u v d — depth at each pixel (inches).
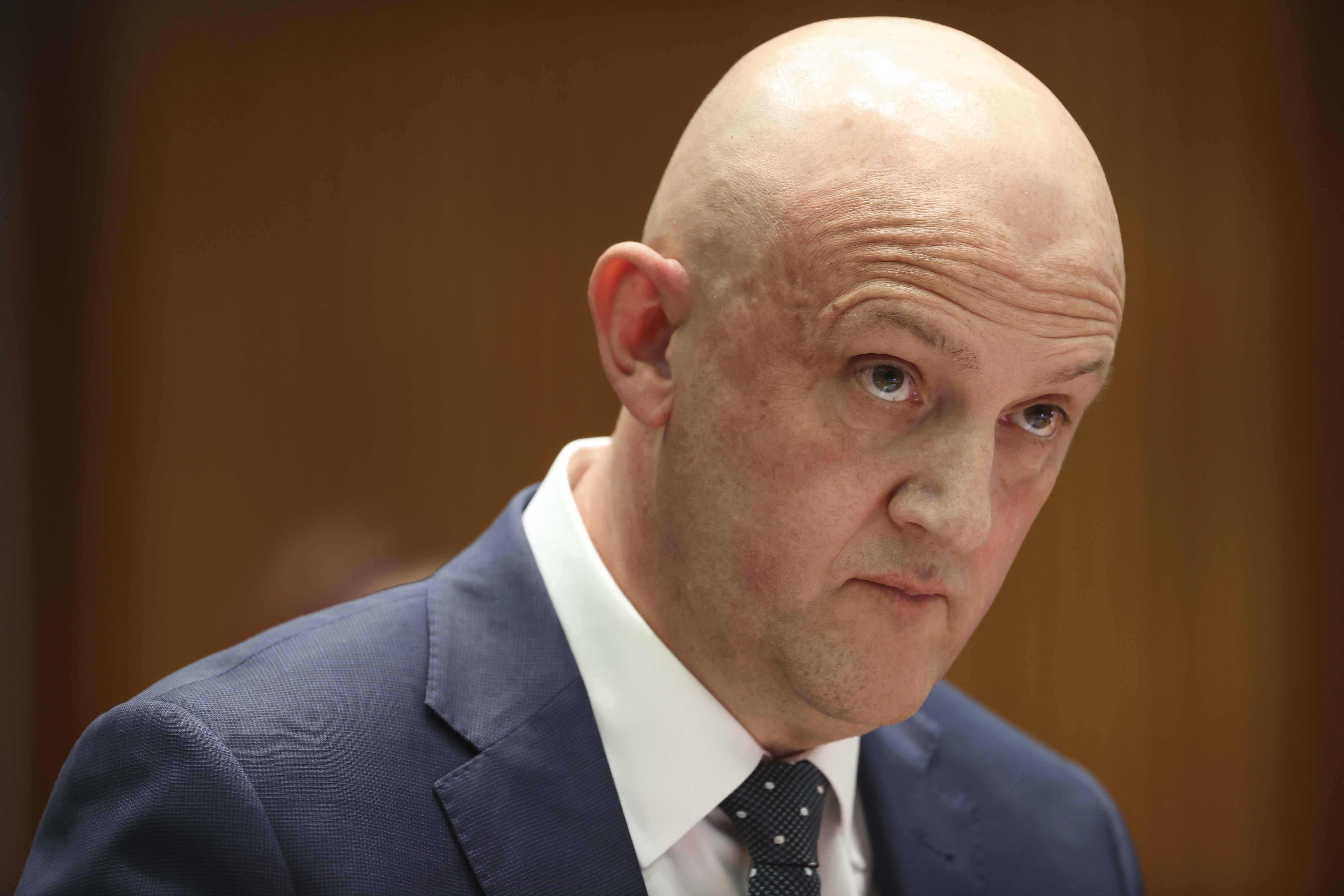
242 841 125.6
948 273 120.1
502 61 545.3
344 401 541.6
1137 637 532.4
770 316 126.8
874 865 165.5
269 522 538.6
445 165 545.0
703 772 143.3
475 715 141.6
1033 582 535.5
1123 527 534.9
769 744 148.1
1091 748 529.3
